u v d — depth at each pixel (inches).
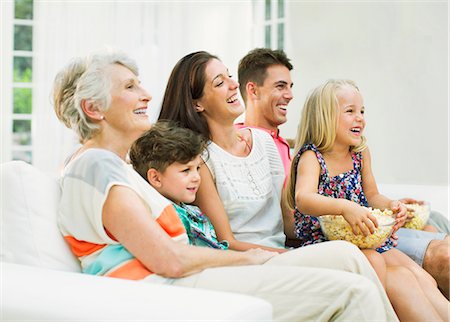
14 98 283.9
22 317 57.7
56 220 77.3
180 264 70.9
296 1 197.8
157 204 75.7
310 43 194.4
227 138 99.6
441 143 169.0
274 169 104.7
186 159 85.3
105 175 73.0
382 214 90.0
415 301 84.2
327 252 73.5
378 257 86.4
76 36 214.7
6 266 70.0
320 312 67.6
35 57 213.3
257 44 216.4
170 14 222.8
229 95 97.0
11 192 76.6
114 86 80.1
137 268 71.5
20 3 288.7
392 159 178.2
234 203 96.0
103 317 54.8
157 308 55.1
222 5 217.9
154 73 222.4
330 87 100.3
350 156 102.9
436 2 169.5
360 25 183.8
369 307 65.9
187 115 96.7
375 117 181.3
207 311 53.8
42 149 211.3
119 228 71.2
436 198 127.5
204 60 97.3
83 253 75.3
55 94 82.7
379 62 180.4
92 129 80.8
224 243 89.4
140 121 81.7
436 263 96.8
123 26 219.9
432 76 170.9
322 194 99.4
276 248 92.7
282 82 126.0
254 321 54.8
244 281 70.3
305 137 102.0
